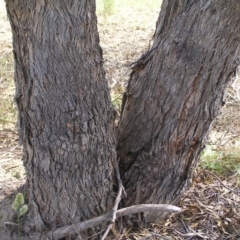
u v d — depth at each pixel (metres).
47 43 1.12
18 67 1.16
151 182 1.36
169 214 1.46
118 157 1.39
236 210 1.53
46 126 1.18
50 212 1.29
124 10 3.96
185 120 1.30
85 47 1.14
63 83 1.14
